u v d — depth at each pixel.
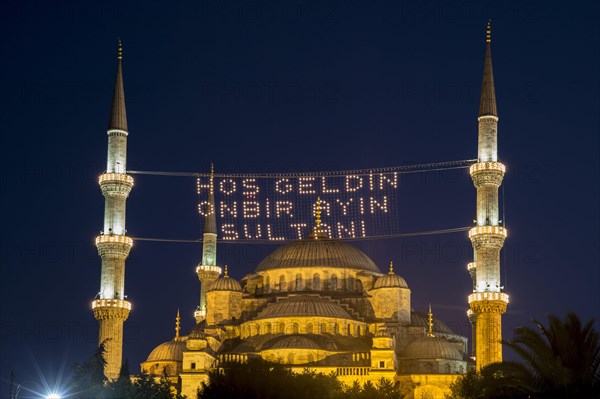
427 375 167.50
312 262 192.88
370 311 187.62
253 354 169.50
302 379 120.62
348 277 193.25
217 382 115.06
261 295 195.12
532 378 89.06
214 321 187.25
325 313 177.62
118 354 162.88
